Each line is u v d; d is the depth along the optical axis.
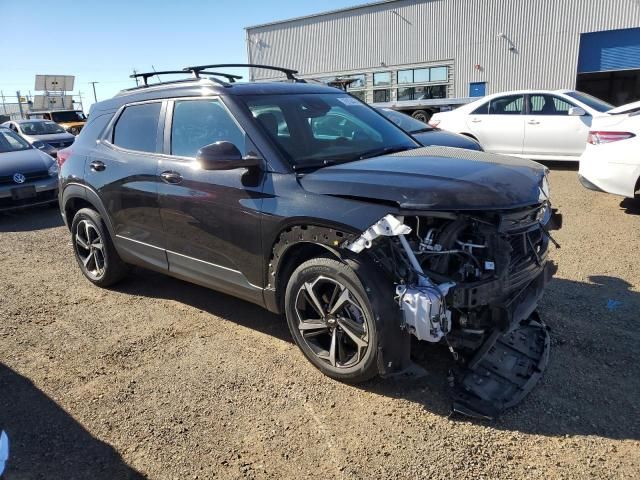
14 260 6.05
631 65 23.84
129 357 3.60
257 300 3.48
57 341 3.87
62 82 43.22
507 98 10.88
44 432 2.81
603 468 2.41
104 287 4.97
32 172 8.55
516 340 3.35
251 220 3.27
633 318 3.83
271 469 2.50
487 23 25.86
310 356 3.27
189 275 3.92
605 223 6.42
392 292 2.79
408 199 2.68
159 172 3.91
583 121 9.94
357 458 2.54
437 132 8.18
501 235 2.79
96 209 4.69
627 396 2.93
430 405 2.92
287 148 3.35
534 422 2.74
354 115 4.06
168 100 4.05
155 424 2.85
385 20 28.48
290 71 4.64
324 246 2.93
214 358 3.54
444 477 2.40
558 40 24.59
